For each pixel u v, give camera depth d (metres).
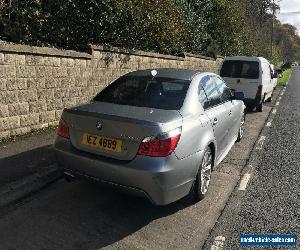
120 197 4.43
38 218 3.81
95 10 8.39
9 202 4.06
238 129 6.73
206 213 4.18
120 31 9.89
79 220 3.83
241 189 4.95
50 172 4.79
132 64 10.10
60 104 7.18
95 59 8.15
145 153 3.46
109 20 8.75
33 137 6.26
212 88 5.16
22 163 4.98
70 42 8.29
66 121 3.98
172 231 3.73
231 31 24.12
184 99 4.18
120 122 3.56
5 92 5.85
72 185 4.72
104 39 9.40
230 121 5.63
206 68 18.88
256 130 9.10
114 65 9.05
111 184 3.67
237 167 5.93
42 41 7.64
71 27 8.21
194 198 4.36
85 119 3.79
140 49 11.62
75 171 3.90
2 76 5.74
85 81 7.88
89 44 7.96
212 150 4.66
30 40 7.27
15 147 5.64
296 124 10.04
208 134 4.29
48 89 6.79
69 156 3.86
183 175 3.74
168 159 3.49
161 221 3.92
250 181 5.29
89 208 4.11
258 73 11.52
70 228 3.65
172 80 4.53
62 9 7.81
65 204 4.18
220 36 22.92
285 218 4.14
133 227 3.76
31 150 5.55
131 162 3.50
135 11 9.88
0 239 3.37
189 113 4.06
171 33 13.17
